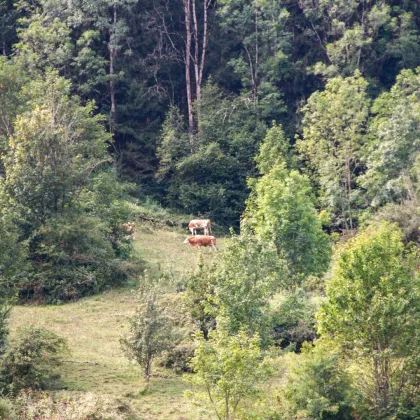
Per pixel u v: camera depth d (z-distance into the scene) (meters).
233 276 31.77
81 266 45.59
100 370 32.00
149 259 51.19
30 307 42.34
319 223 44.00
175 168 72.31
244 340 27.03
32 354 29.38
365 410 28.59
